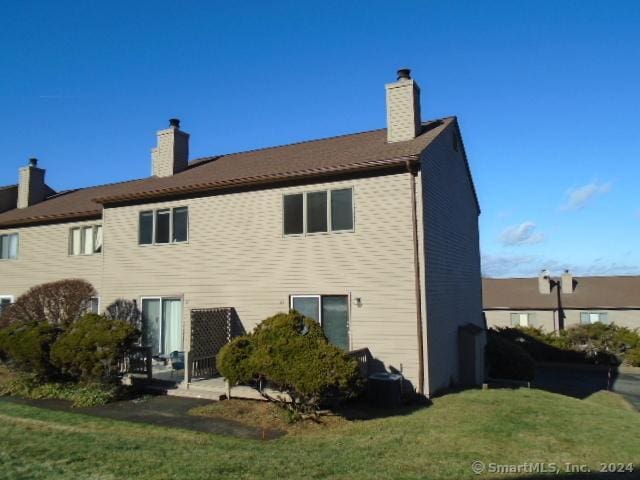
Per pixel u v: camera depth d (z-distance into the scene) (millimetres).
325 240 14844
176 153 20609
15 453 8312
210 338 14758
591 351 31938
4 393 13766
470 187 20672
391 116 16281
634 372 29438
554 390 20688
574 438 9891
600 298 41625
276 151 20531
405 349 13484
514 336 34062
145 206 18344
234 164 19562
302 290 15023
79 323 14062
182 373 15094
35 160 27297
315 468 7680
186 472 7391
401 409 12078
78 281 18984
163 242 17812
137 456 8141
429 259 14117
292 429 10188
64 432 9781
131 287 18281
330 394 10664
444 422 10734
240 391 12766
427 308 13547
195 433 9836
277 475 7340
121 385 13812
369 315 14000
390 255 13906
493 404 12578
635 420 11984
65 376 14609
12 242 23812
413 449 8852
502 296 45062
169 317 17391
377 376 12539
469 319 19031
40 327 14727
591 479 7570
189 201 17422
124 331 13445
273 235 15695
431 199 14797
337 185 14812
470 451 8805
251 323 15719
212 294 16578
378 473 7508
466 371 16844
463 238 18844
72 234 21828
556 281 45500
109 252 18969
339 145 18281
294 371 10188
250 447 8875
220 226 16688
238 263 16203
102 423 10586
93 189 26516
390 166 14016
